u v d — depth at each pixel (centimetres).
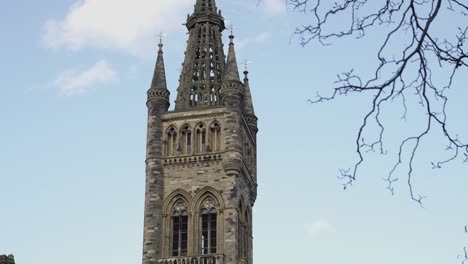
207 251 8231
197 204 8450
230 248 8125
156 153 8756
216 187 8469
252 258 9019
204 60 9562
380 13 1348
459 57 1338
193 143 8750
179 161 8681
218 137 8769
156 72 9269
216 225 8325
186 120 8906
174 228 8431
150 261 8194
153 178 8625
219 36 9806
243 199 8831
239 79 9031
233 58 9194
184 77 9475
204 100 9231
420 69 1343
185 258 8131
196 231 8319
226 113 8831
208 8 9962
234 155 8575
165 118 8950
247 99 9925
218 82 9388
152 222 8406
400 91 1355
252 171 9456
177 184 8581
